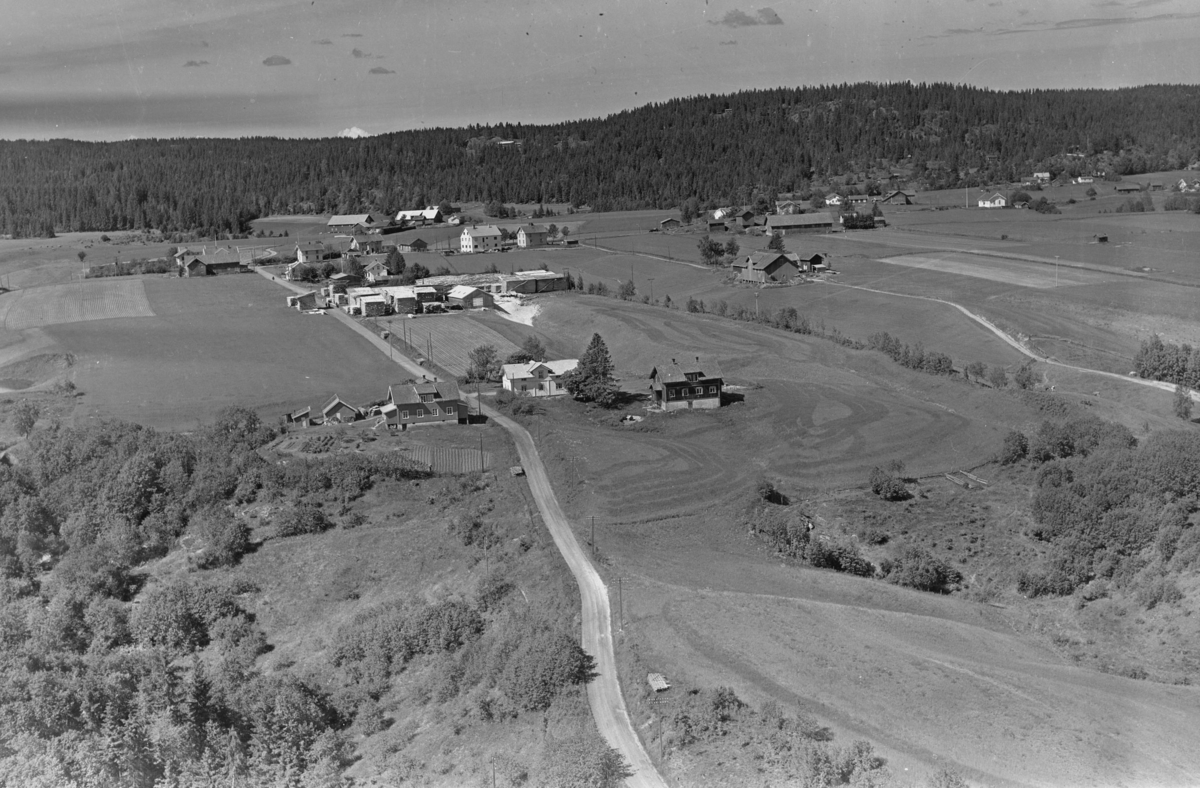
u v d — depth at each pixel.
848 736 46.31
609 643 57.75
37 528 83.94
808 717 47.59
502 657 58.28
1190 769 43.09
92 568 76.19
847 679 51.69
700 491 82.44
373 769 51.81
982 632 59.75
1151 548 67.81
